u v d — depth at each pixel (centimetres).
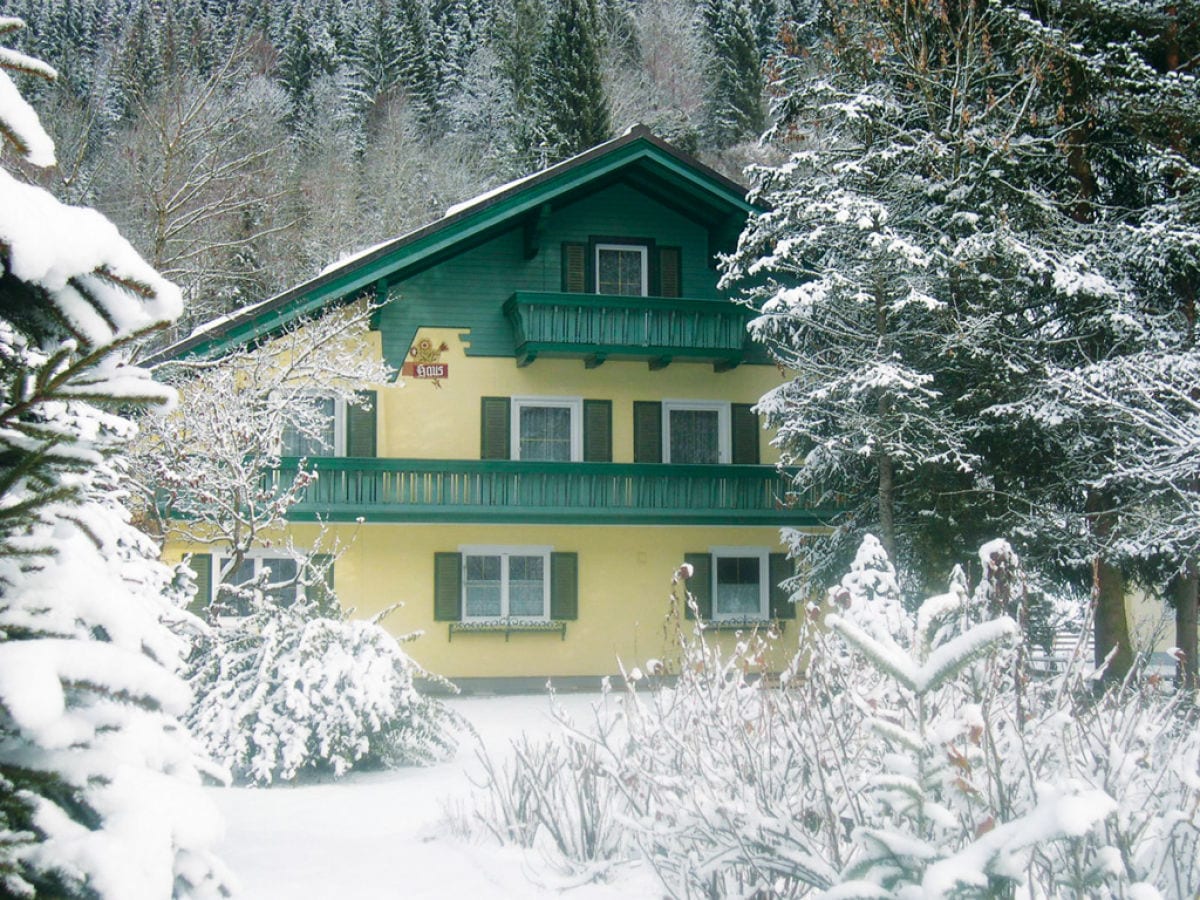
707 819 498
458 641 2133
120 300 288
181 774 320
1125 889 364
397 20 6216
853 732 519
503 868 636
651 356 2217
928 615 459
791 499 1992
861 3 1977
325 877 628
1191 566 1722
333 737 1066
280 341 1966
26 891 261
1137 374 1586
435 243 2103
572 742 699
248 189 2831
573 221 2278
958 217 1773
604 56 5712
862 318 1853
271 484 1988
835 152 1906
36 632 278
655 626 2220
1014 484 1792
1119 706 486
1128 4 1842
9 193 270
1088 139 1945
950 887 312
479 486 2108
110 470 581
